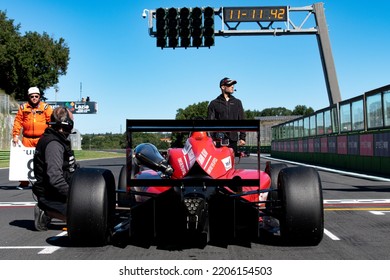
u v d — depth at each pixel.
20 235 5.79
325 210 7.85
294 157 36.25
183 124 4.66
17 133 10.28
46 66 65.06
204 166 4.84
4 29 61.97
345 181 14.48
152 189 5.50
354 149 20.86
